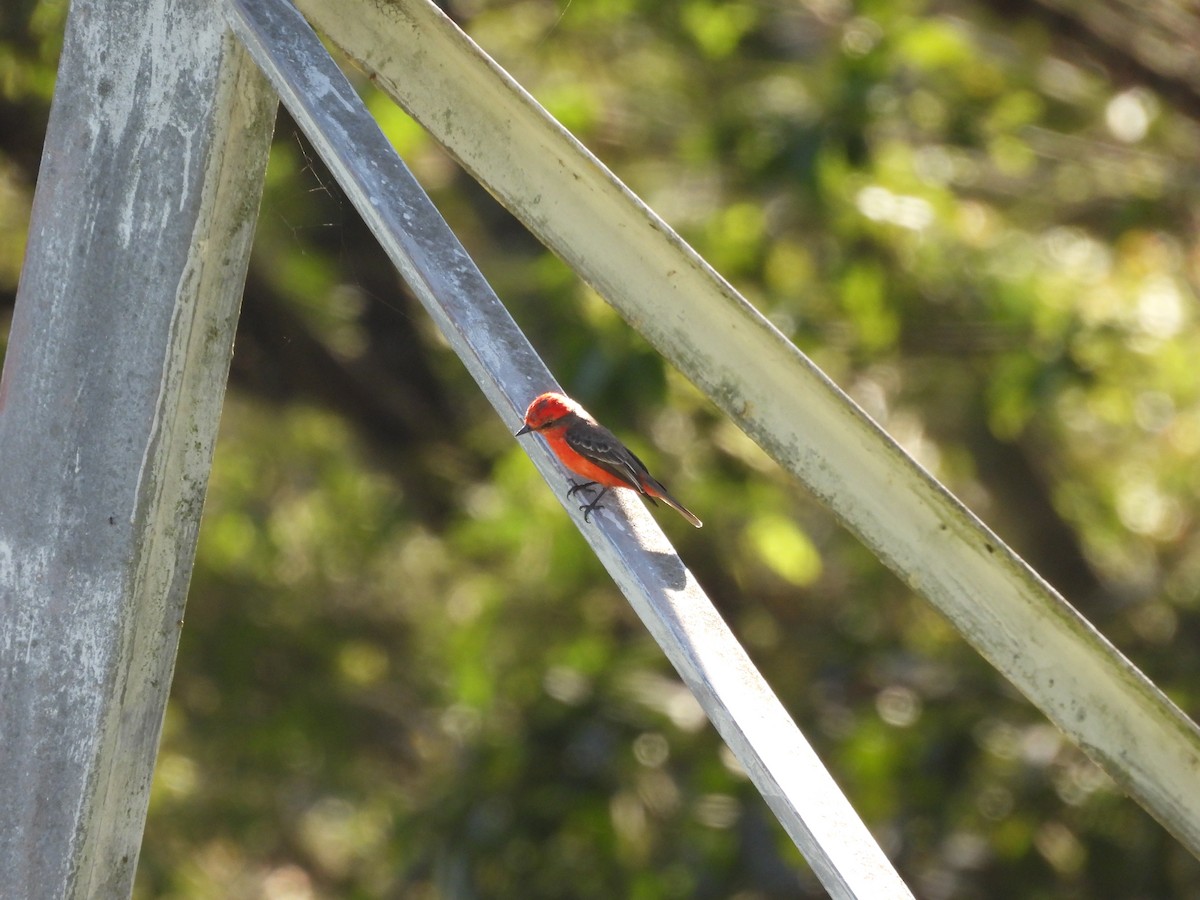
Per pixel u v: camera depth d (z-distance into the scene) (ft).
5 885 15.84
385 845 56.34
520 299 49.80
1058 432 61.16
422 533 69.00
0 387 15.89
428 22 14.33
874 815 44.09
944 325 50.26
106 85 15.28
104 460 15.43
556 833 43.96
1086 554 62.44
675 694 47.83
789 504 55.67
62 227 15.55
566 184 14.38
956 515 13.91
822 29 53.52
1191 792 14.20
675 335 14.37
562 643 50.21
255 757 63.82
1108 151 50.96
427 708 65.72
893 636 52.03
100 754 15.64
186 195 15.08
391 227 14.60
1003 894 43.14
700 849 43.68
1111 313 48.32
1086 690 14.10
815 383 13.98
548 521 51.11
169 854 60.90
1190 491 57.11
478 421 60.64
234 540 65.26
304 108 14.39
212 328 15.53
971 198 55.42
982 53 54.54
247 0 14.57
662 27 54.44
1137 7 46.44
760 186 47.16
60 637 15.61
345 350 58.03
